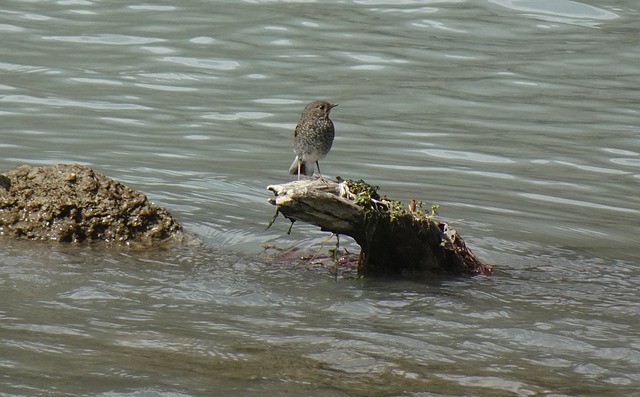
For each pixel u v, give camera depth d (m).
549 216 14.77
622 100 21.36
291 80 21.92
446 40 24.98
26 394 7.84
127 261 11.66
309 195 11.11
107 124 18.64
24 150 16.67
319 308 10.45
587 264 12.55
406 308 10.55
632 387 8.66
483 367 8.99
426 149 18.27
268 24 25.73
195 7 26.91
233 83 21.62
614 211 15.27
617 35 25.52
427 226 11.70
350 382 8.48
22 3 26.44
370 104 20.70
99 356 8.73
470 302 10.84
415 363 8.99
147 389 8.09
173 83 21.41
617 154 18.27
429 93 21.45
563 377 8.84
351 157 17.64
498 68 23.09
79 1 26.92
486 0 28.00
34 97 19.98
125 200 12.63
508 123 19.89
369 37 25.00
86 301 10.24
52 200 12.42
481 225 14.08
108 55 22.97
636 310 10.83
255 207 14.39
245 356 8.94
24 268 11.11
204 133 18.48
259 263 11.92
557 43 24.95
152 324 9.67
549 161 17.80
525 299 11.03
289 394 8.16
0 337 9.02
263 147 17.86
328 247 12.66
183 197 14.59
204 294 10.69
